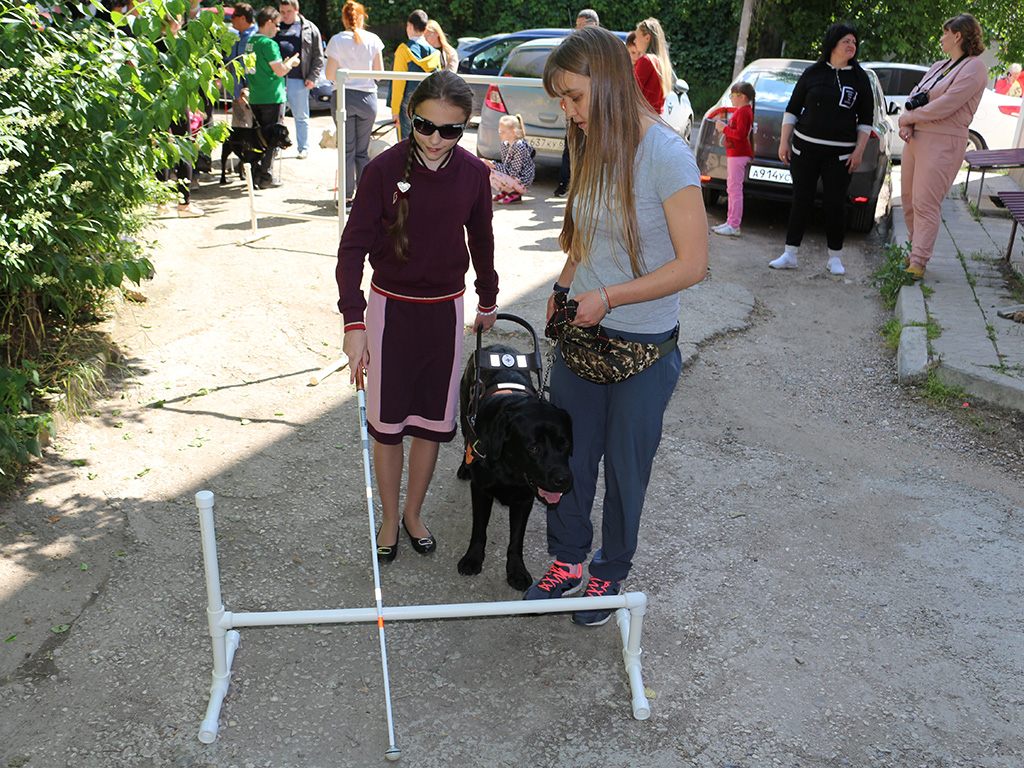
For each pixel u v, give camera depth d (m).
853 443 4.68
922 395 5.14
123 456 4.11
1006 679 3.01
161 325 5.47
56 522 3.58
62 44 4.29
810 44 16.22
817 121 7.02
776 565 3.63
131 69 4.33
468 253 3.36
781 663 3.07
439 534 3.80
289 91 10.18
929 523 3.94
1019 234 8.16
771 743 2.71
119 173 4.45
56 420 4.21
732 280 7.27
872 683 2.98
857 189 8.36
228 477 4.03
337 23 22.73
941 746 2.72
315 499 3.94
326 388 4.95
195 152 4.96
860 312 6.64
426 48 9.12
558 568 3.29
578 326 2.71
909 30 15.72
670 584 3.49
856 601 3.41
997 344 5.42
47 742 2.58
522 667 3.02
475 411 3.35
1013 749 2.71
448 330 3.26
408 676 2.95
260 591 3.32
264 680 2.89
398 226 3.01
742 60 15.13
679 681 2.97
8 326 4.53
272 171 9.49
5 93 3.88
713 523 3.92
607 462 2.99
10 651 2.90
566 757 2.63
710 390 5.27
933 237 6.59
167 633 3.06
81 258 4.51
